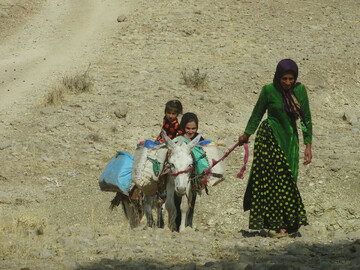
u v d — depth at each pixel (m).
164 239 21.22
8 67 64.88
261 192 21.47
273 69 63.03
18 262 16.84
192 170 23.39
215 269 16.30
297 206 21.39
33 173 39.03
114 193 36.00
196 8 82.69
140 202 26.64
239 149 42.94
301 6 87.38
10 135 44.91
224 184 36.22
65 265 16.39
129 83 56.62
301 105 21.67
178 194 22.45
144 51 68.62
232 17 81.44
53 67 64.06
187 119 25.09
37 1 92.12
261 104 21.72
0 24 81.75
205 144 24.84
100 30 77.62
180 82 57.22
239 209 33.31
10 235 20.89
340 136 47.38
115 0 90.25
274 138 21.45
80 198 35.47
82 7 88.56
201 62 64.88
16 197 34.78
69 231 22.16
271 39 74.38
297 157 21.80
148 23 77.75
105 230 23.16
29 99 53.19
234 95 55.56
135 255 18.30
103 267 16.23
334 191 34.38
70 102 50.97
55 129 45.69
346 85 60.69
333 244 20.14
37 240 20.12
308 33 77.19
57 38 75.88
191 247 19.62
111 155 42.03
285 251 18.94
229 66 63.78
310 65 64.38
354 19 83.06
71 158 41.41
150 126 47.06
